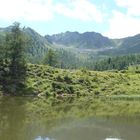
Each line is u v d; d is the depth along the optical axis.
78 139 48.69
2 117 65.62
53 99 115.69
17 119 63.91
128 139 49.97
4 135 47.97
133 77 169.50
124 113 81.06
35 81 129.88
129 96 136.75
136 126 61.78
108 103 107.75
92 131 55.28
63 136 50.22
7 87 119.56
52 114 74.62
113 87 149.50
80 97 127.88
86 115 75.44
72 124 61.66
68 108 88.94
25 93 120.69
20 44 130.00
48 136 49.47
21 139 46.00
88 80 146.50
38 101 105.12
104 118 71.38
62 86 133.38
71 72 150.88
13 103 94.25
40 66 141.38
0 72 124.94
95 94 138.75
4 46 129.38
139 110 88.75
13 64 130.00
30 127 55.78
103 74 161.25
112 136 51.72
